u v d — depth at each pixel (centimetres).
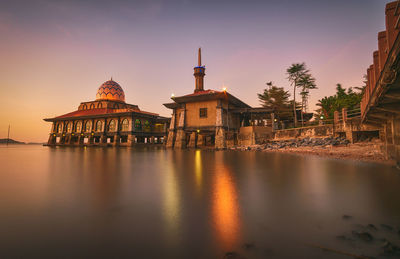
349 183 711
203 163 1465
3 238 321
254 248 288
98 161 1694
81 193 612
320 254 271
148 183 756
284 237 324
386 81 699
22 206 489
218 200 531
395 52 555
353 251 277
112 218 409
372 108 1152
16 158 2081
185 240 315
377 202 496
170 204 500
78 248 289
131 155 2491
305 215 419
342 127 2559
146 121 6750
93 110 7212
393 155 1305
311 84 4306
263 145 3456
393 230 342
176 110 4941
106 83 7656
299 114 5125
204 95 4019
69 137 7256
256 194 586
